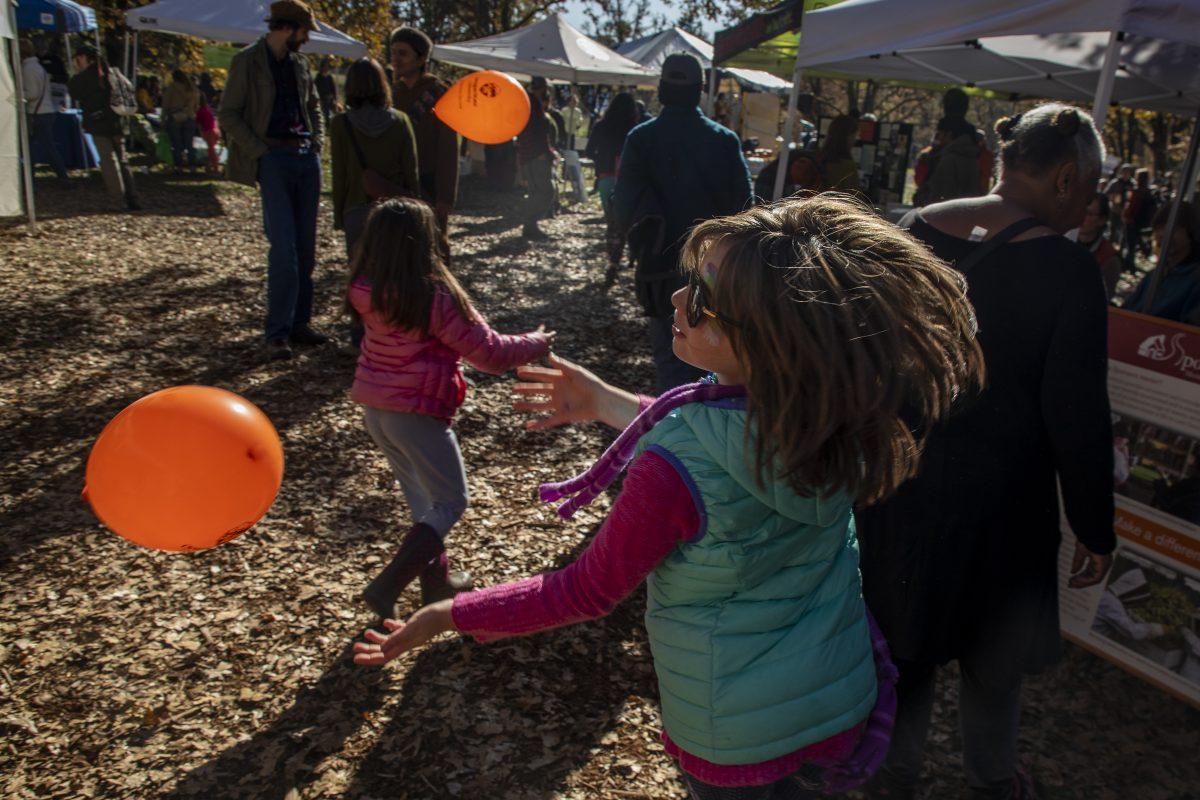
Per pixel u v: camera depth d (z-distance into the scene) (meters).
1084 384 1.70
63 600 3.05
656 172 4.13
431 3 32.25
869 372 1.07
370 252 2.67
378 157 5.05
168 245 9.09
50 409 4.71
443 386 2.82
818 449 1.12
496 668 2.83
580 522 3.84
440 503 2.92
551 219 12.81
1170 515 2.66
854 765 1.43
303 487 3.97
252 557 3.38
